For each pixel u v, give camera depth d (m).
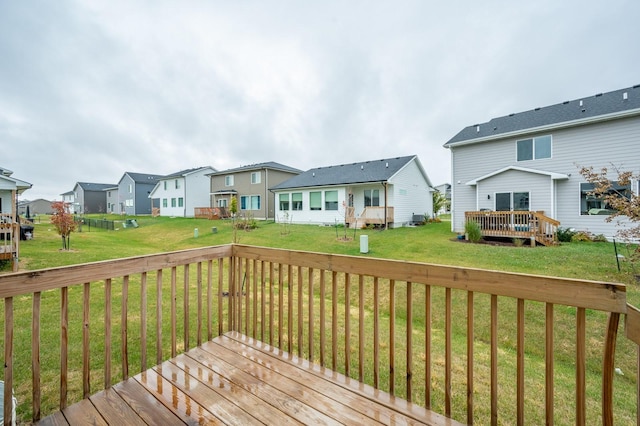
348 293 2.21
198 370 2.29
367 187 17.44
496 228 10.89
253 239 12.94
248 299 2.97
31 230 13.22
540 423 2.16
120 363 2.84
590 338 3.87
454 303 5.06
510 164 12.57
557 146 11.45
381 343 3.66
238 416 1.76
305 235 13.48
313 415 1.77
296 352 2.79
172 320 2.51
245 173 24.28
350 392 2.01
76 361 2.92
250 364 2.39
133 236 17.39
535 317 4.42
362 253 9.23
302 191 19.28
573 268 6.75
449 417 1.76
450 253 8.84
